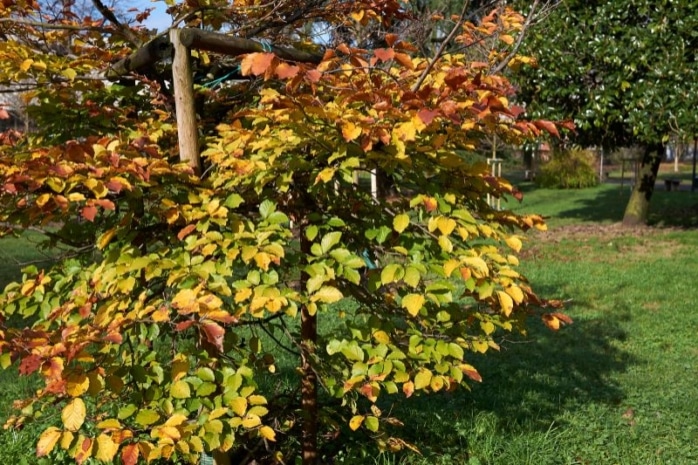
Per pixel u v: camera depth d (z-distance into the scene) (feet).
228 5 9.89
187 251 7.63
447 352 7.93
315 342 9.71
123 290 7.11
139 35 10.02
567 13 34.91
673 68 33.37
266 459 10.32
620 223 47.16
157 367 7.39
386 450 10.71
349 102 7.81
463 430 12.48
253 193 8.66
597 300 24.25
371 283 7.58
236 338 8.28
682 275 28.37
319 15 10.74
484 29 10.24
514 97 38.50
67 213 8.29
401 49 7.93
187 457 7.61
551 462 11.43
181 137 8.29
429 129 7.86
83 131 9.33
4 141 9.46
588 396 14.71
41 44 10.26
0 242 36.14
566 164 84.43
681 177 110.63
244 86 10.34
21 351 6.64
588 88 36.32
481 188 8.24
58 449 11.43
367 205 8.63
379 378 7.54
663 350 18.44
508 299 7.26
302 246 9.06
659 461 11.57
